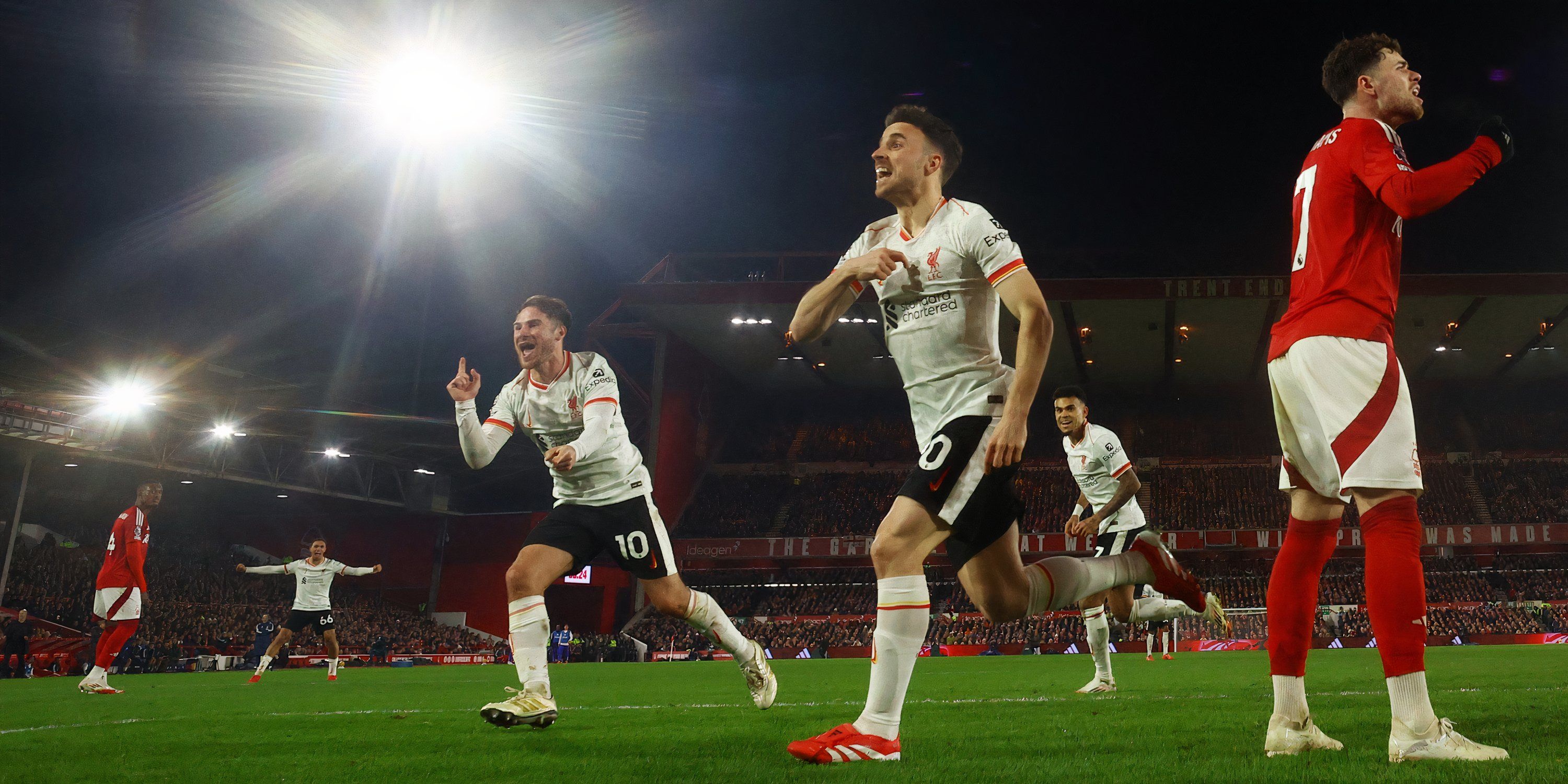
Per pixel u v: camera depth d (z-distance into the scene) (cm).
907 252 400
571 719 616
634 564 621
